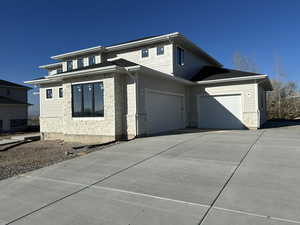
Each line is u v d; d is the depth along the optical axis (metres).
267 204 3.47
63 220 3.21
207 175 4.98
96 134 11.34
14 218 3.32
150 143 9.13
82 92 11.80
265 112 20.41
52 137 14.55
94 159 6.93
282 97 31.77
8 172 6.08
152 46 15.73
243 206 3.43
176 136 10.96
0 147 11.82
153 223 3.03
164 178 4.92
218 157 6.46
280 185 4.25
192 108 16.53
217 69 18.58
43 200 3.97
